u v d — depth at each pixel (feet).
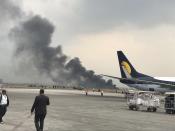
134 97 150.20
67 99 240.94
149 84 264.11
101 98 278.26
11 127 78.59
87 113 122.42
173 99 135.13
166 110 137.49
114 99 263.08
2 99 86.58
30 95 293.43
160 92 261.85
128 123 92.22
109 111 135.64
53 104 175.63
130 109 151.64
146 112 139.13
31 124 84.58
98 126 83.46
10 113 115.65
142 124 90.89
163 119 107.86
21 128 76.84
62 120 96.12
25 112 119.96
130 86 273.75
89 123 89.51
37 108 68.18
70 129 77.00
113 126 84.28
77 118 102.58
